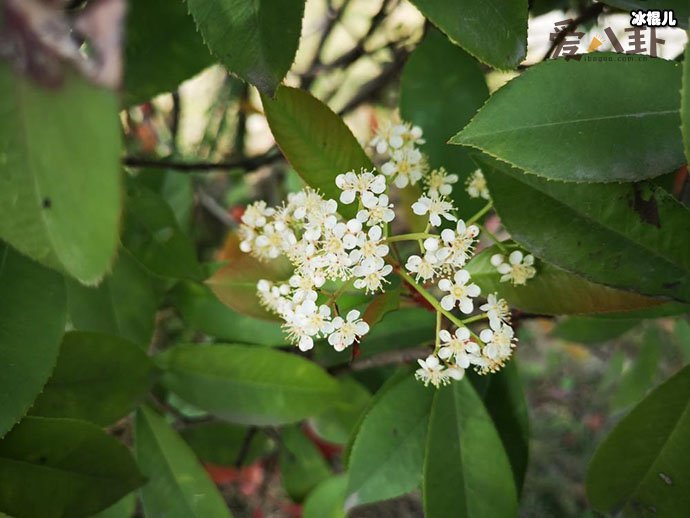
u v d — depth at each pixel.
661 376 0.26
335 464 0.22
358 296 0.13
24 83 0.05
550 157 0.10
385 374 0.18
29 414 0.12
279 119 0.11
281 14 0.10
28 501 0.11
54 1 0.05
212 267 0.15
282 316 0.12
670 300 0.11
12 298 0.10
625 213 0.11
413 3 0.10
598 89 0.10
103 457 0.12
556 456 0.33
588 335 0.19
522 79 0.10
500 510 0.12
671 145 0.10
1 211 0.06
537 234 0.11
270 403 0.14
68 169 0.06
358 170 0.11
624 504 0.12
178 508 0.14
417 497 0.30
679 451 0.11
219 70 0.23
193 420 0.18
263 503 0.24
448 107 0.14
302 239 0.11
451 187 0.12
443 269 0.11
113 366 0.13
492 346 0.11
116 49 0.05
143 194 0.15
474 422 0.12
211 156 0.24
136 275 0.15
